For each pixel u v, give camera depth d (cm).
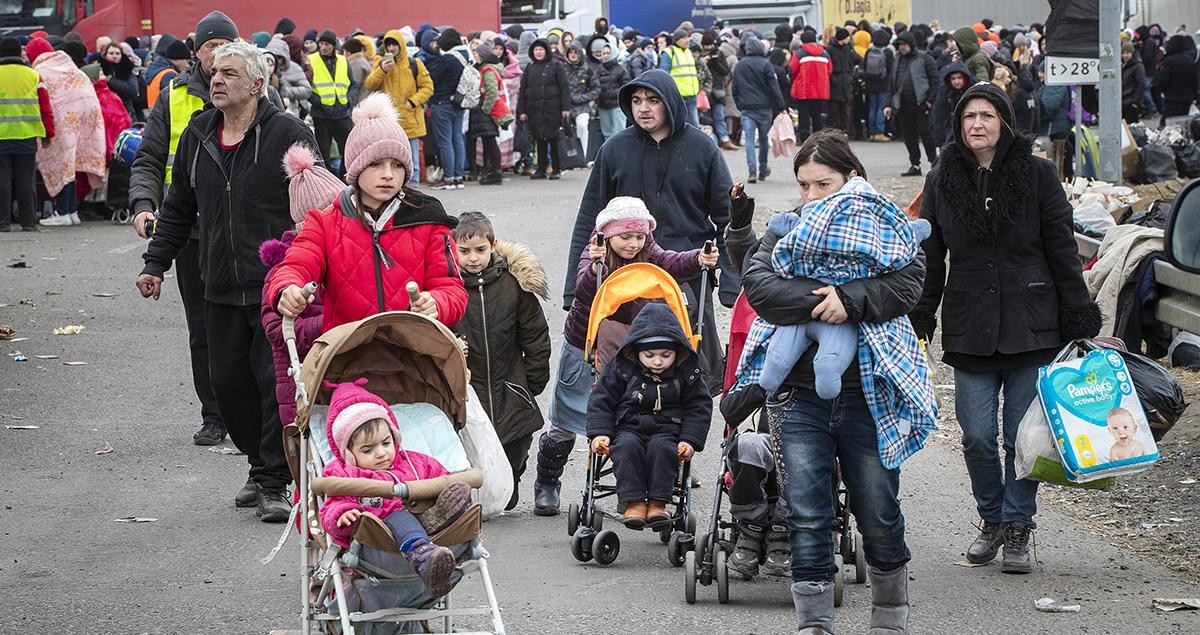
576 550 917
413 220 725
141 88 3039
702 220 1089
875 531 685
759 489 828
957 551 945
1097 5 2039
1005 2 5809
